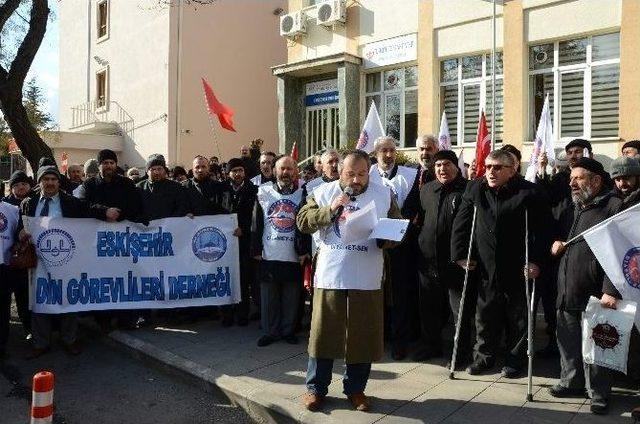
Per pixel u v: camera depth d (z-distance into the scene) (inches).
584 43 399.5
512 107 426.3
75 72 949.2
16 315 291.7
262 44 794.2
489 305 185.0
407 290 206.1
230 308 255.3
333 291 157.3
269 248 223.3
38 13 377.4
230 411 174.6
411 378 185.6
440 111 478.0
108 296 237.6
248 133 781.9
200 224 251.4
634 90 369.4
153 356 212.2
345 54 508.7
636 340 170.7
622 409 160.9
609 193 164.7
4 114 381.1
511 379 183.9
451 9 459.5
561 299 168.6
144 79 764.6
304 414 158.6
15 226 227.6
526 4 416.2
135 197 248.7
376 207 160.4
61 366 215.2
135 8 781.9
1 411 174.9
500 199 182.9
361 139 285.3
